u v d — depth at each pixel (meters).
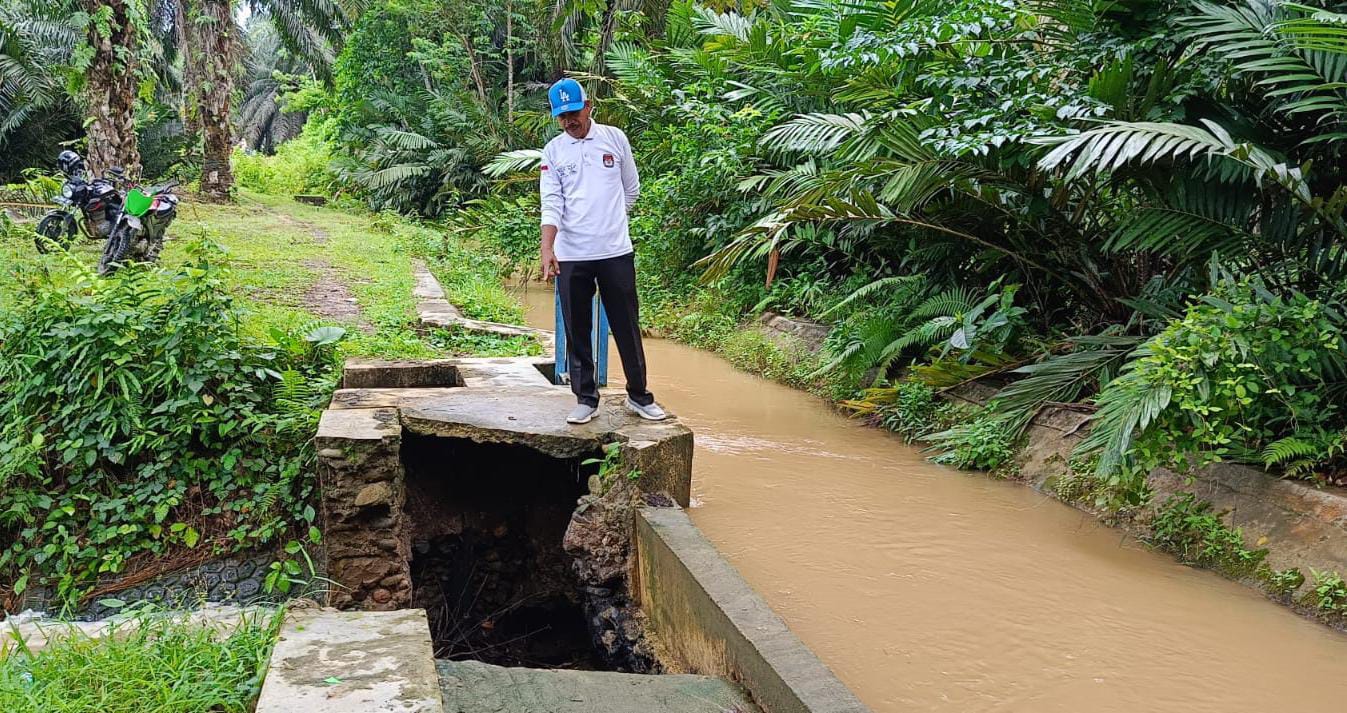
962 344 6.76
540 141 22.83
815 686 2.88
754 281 11.33
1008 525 5.14
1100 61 6.09
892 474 6.09
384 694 2.64
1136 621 3.98
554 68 24.58
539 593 5.73
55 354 5.74
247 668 2.91
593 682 3.28
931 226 6.91
